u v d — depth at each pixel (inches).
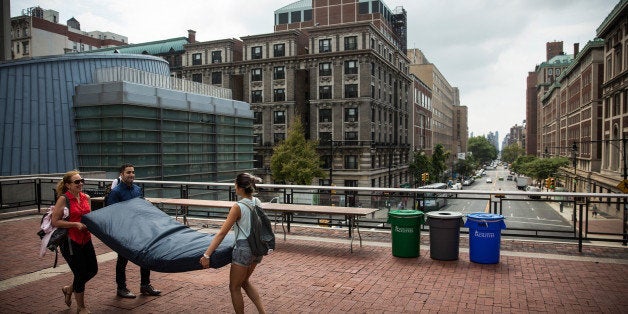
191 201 445.7
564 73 2928.2
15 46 3437.5
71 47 3831.2
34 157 1115.3
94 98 1152.8
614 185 1547.7
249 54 2358.5
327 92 2192.4
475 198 400.5
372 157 2199.8
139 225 228.4
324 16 2765.7
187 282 284.0
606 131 1769.2
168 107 1245.7
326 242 403.2
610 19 1600.6
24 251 369.1
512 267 315.9
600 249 369.1
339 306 238.7
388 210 434.3
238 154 1592.0
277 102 2278.5
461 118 7017.7
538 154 5054.1
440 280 285.4
